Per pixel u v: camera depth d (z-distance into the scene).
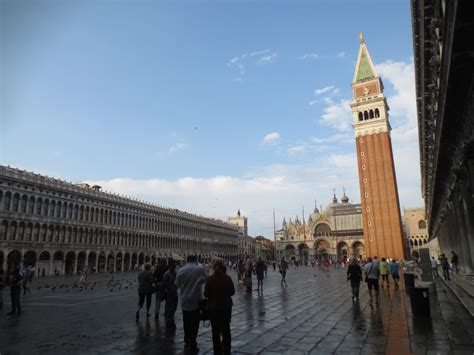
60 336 12.20
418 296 15.09
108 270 81.31
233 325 13.98
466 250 29.31
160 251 101.94
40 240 65.00
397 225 92.75
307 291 27.67
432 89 21.08
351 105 105.56
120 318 15.88
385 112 101.94
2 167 59.09
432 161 30.69
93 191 79.31
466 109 17.78
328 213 143.00
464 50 13.37
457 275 32.50
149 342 11.35
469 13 11.20
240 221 194.75
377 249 93.44
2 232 58.38
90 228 77.00
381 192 96.25
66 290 30.78
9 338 11.94
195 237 124.62
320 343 11.02
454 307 17.36
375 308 17.97
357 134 103.00
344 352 9.99
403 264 75.94
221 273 9.94
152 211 100.88
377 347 10.45
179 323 14.70
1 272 19.47
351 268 21.08
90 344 11.09
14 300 17.14
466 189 22.75
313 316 15.91
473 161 17.58
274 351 10.16
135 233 92.06
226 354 9.53
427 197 54.25
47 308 19.16
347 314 16.31
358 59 109.62
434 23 15.18
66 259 71.50
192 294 10.66
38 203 65.94
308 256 142.88
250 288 27.06
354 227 136.38
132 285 35.75
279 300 21.98
